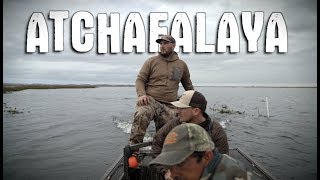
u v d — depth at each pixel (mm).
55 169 10547
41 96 69062
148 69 4379
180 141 1478
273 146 14203
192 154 1464
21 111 30703
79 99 61281
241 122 21500
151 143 3355
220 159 1545
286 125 21344
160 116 4336
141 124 4035
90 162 11438
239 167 1559
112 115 27766
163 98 4359
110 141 15203
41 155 12492
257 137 16297
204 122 3254
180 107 3229
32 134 17750
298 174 9938
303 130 19219
